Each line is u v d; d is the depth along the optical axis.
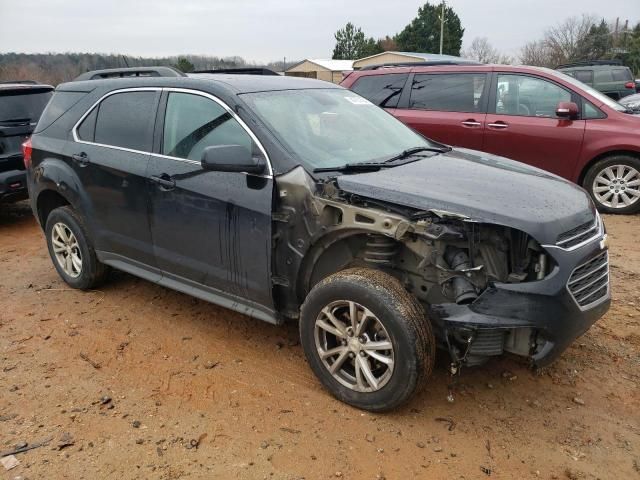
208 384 3.53
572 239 2.98
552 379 3.58
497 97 7.52
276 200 3.37
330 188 3.20
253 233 3.48
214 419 3.18
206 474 2.76
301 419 3.17
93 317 4.51
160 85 4.15
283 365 3.75
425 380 3.02
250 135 3.54
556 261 2.86
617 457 2.89
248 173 3.47
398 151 4.02
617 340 4.03
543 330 2.87
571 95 7.22
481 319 2.84
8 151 7.27
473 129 7.59
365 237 3.30
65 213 4.82
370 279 3.04
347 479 2.73
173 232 3.96
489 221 2.85
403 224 2.93
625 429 3.11
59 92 5.05
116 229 4.42
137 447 2.95
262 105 3.72
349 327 3.18
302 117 3.83
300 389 3.46
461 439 3.01
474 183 3.30
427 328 2.97
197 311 4.59
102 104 4.54
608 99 7.36
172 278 4.18
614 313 4.43
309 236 3.28
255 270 3.54
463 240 2.94
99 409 3.28
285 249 3.40
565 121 7.20
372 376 3.13
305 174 3.29
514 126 7.37
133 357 3.88
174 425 3.13
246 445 2.96
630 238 6.32
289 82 4.29
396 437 3.02
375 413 3.21
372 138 4.07
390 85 8.29
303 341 3.38
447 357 3.78
